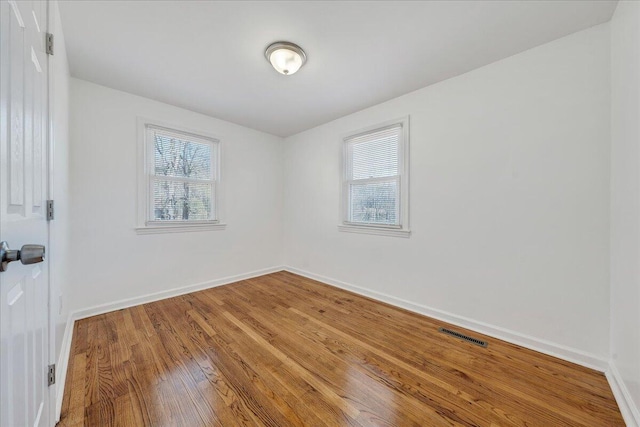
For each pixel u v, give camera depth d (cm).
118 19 163
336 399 138
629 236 134
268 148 397
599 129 165
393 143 282
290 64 200
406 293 265
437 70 221
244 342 195
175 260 298
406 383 151
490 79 210
